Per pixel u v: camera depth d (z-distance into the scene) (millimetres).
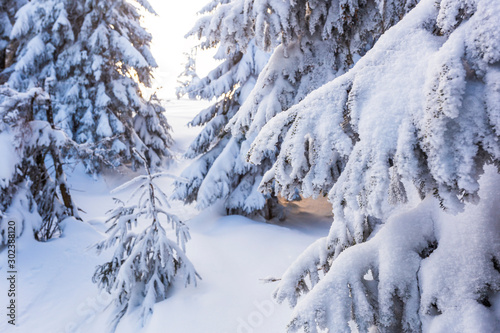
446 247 1494
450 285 1402
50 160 14820
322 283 1678
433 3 1522
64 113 14555
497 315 1302
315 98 1673
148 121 18078
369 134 1351
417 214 1685
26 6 14586
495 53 1110
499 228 1469
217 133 10141
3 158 7234
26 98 7953
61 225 8977
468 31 1207
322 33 4582
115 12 15375
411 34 1491
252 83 9438
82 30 14828
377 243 1710
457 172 1122
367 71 1517
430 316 1432
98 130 14844
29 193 8273
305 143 1641
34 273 6863
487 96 1126
